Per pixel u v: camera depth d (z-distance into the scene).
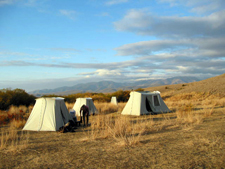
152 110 15.43
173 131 7.62
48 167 4.42
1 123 12.16
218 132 6.73
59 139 7.47
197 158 4.38
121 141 6.15
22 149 6.04
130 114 14.91
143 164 4.26
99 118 11.62
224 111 12.49
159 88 72.88
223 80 42.44
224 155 4.41
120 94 34.03
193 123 9.09
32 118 10.07
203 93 31.47
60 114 10.28
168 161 4.32
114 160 4.63
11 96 20.80
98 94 37.22
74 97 30.28
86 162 4.61
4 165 4.66
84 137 7.52
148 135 7.24
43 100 10.28
